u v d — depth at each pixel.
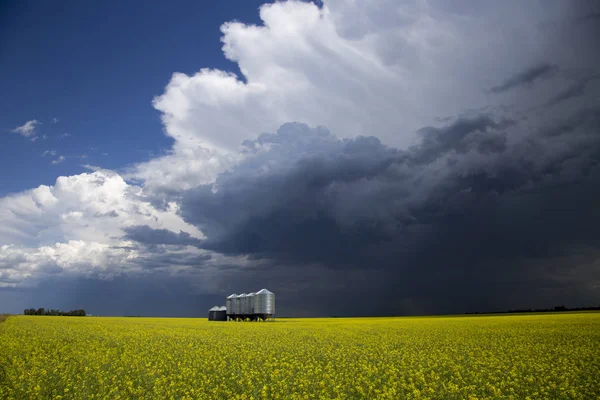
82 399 14.41
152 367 19.98
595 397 15.33
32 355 22.70
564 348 27.20
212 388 16.56
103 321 67.81
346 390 16.16
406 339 34.69
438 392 15.90
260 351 26.30
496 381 17.81
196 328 50.00
